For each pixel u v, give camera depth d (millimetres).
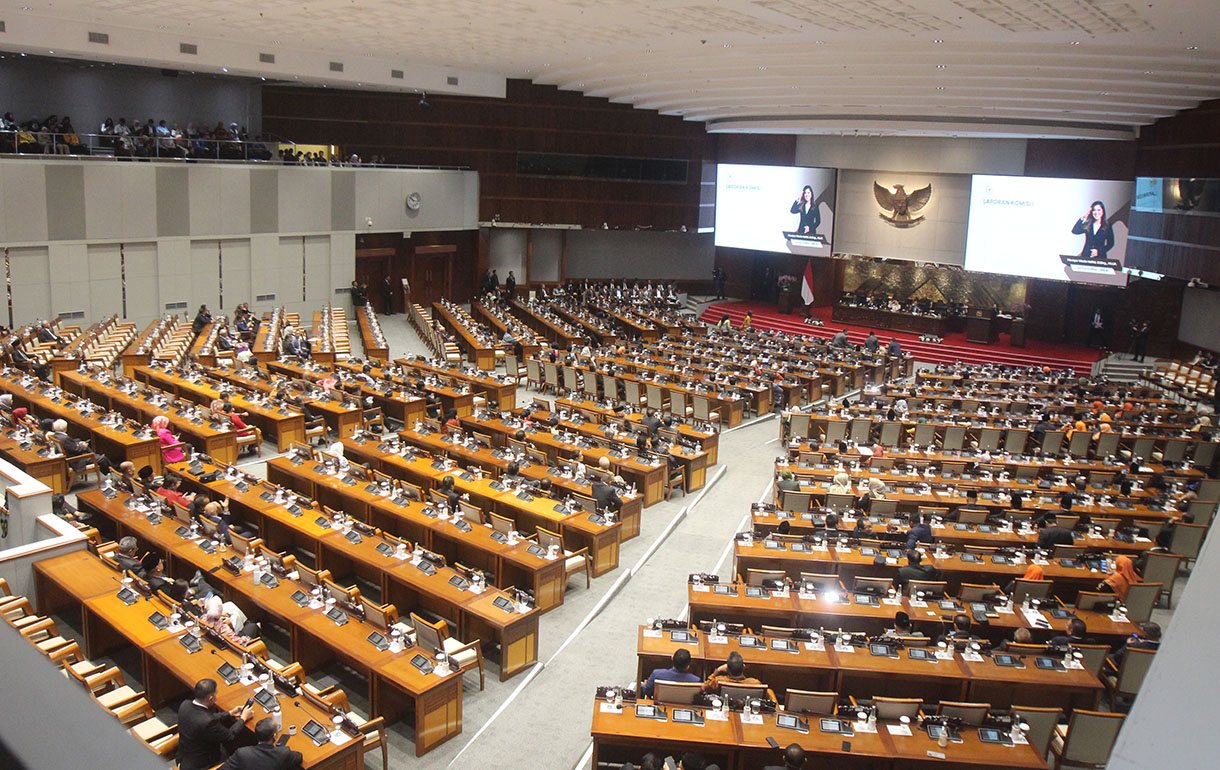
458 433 20125
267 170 35750
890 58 26016
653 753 9922
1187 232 27797
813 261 47719
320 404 22375
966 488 18562
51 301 30609
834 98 33531
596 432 21516
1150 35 20297
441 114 42219
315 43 32188
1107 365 37219
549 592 14484
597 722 10000
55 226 30203
